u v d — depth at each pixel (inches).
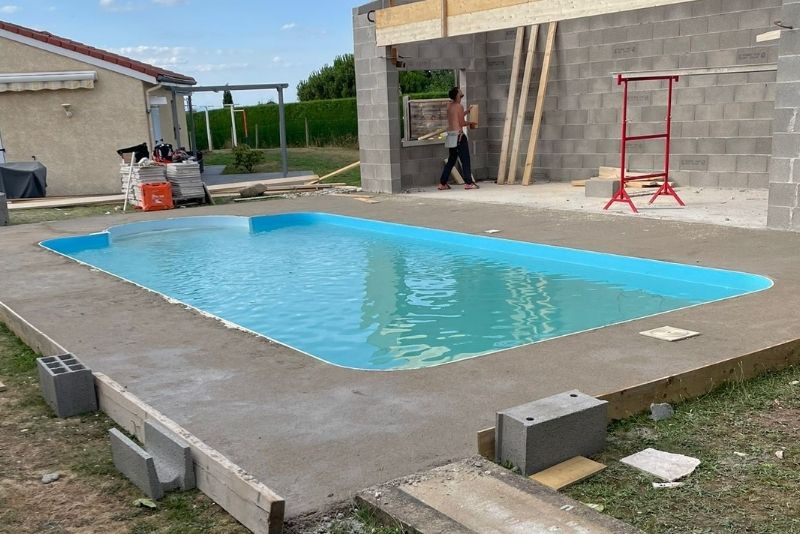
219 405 136.3
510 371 148.6
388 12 449.7
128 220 409.7
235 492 99.3
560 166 514.3
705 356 152.2
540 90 498.3
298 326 220.8
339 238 368.2
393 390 141.0
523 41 510.6
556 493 97.7
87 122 569.0
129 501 106.3
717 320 178.5
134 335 185.6
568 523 89.9
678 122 442.6
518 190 473.4
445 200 438.3
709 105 427.5
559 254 283.6
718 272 232.7
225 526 98.5
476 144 546.9
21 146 560.1
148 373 156.0
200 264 318.7
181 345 175.8
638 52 453.7
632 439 119.6
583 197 421.4
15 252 318.0
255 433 123.0
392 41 452.1
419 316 226.4
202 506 104.2
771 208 295.4
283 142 613.9
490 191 473.7
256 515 94.8
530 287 255.3
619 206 377.4
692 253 260.2
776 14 389.7
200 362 162.6
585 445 113.1
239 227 409.7
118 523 100.1
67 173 572.4
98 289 240.7
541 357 156.3
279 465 111.0
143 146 489.4
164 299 224.2
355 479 106.0
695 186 441.7
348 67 1167.6
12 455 123.4
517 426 107.5
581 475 106.2
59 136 566.3
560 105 504.4
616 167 479.5
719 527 92.4
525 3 354.9
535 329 207.6
